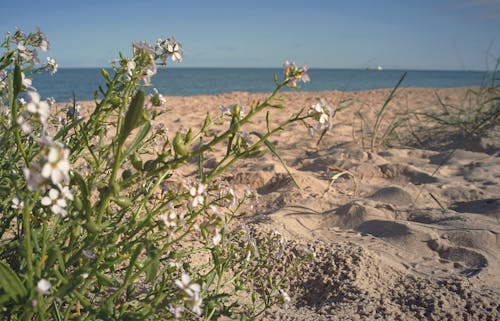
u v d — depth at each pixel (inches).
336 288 97.4
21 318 54.1
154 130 81.9
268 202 162.1
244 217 145.8
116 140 63.8
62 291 52.4
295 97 634.8
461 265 108.3
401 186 163.0
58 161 41.9
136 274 55.6
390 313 86.2
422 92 703.7
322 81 2613.2
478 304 87.4
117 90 67.5
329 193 167.5
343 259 105.8
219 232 63.6
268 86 1656.0
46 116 46.9
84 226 52.4
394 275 102.0
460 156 215.5
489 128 247.8
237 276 81.4
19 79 53.1
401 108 454.3
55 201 49.6
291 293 99.3
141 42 62.4
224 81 2374.5
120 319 57.7
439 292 92.1
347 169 197.8
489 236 118.6
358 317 85.7
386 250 115.4
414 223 129.0
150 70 63.7
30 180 42.1
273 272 104.6
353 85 1818.4
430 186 163.8
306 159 219.1
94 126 72.8
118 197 53.0
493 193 155.6
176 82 2142.0
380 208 144.3
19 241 63.1
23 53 68.6
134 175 54.7
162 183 94.8
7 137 54.6
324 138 281.0
